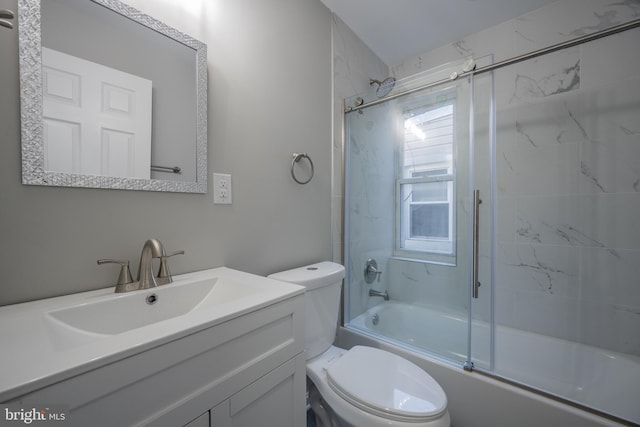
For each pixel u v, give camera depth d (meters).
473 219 1.40
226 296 0.88
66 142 0.72
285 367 0.75
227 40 1.11
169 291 0.82
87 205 0.77
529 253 1.67
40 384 0.37
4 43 0.64
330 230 1.67
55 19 0.71
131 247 0.85
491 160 1.41
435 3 1.60
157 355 0.49
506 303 1.74
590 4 1.48
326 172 1.63
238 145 1.15
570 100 1.54
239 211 1.15
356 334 1.67
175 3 0.95
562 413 1.03
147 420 0.47
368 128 1.81
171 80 0.93
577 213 1.53
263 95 1.25
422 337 1.62
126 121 0.83
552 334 1.60
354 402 0.93
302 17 1.46
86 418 0.41
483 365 1.33
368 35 1.90
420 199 1.71
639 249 1.38
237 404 0.62
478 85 1.43
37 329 0.54
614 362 1.38
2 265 0.64
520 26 1.69
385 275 1.90
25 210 0.67
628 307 1.41
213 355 0.58
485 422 1.19
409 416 0.85
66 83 0.73
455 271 1.54
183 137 0.96
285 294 0.75
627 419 0.98
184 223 0.97
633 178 1.39
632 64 1.39
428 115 1.61
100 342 0.47
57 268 0.72
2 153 0.64
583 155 1.51
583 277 1.52
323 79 1.61
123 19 0.83
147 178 0.87
